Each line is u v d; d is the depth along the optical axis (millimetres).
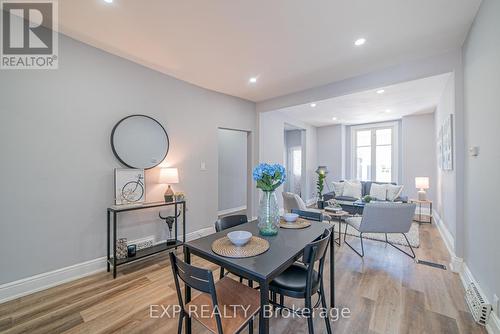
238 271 1235
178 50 2629
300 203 3797
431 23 2127
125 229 2854
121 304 2018
